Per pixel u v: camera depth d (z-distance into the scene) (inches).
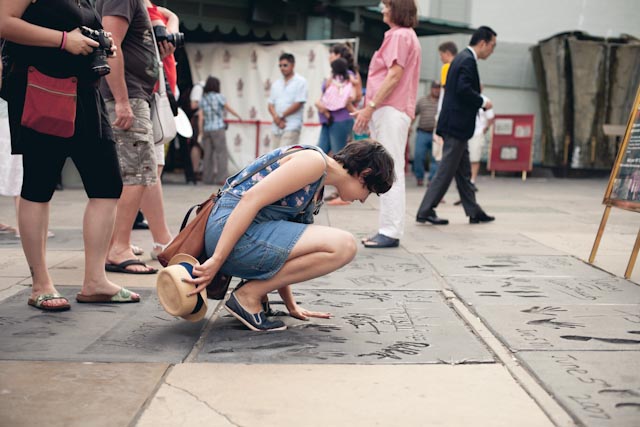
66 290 143.9
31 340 109.2
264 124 460.4
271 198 109.9
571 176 610.2
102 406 84.0
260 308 118.3
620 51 565.0
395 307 134.6
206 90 420.8
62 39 115.3
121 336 112.6
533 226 259.8
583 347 108.6
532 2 613.3
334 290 148.4
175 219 260.4
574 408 84.0
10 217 258.4
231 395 88.4
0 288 144.3
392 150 202.8
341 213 292.5
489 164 580.4
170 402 85.8
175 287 109.0
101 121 128.5
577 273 169.0
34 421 79.4
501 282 157.4
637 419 81.0
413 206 327.3
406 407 85.3
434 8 604.4
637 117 174.1
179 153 530.6
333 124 345.4
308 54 444.8
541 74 597.9
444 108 253.3
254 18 438.9
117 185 132.3
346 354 105.0
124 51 155.4
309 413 83.1
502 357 104.7
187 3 425.7
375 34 531.5
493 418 82.4
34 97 117.3
